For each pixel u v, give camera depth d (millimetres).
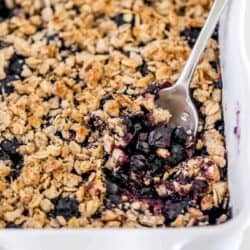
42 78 918
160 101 886
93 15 977
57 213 811
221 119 882
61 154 851
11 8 995
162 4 976
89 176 832
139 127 864
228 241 737
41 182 831
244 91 821
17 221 808
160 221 801
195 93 895
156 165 840
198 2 976
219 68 917
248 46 835
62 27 963
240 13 857
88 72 912
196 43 894
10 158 854
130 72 914
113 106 876
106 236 730
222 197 821
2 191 828
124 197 818
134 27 955
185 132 862
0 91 910
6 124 877
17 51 945
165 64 917
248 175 771
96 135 866
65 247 729
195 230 733
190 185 823
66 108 888
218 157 850
